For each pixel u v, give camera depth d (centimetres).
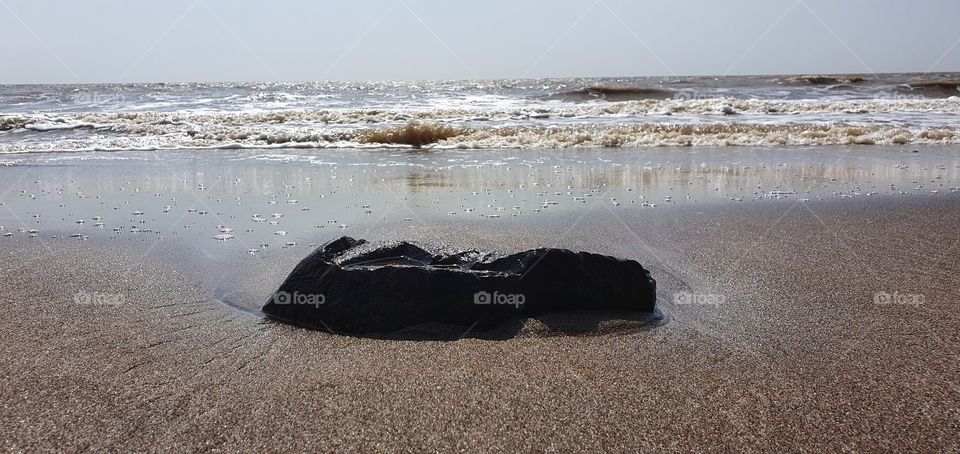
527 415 225
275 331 301
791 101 2011
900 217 557
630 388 245
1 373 256
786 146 1094
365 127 1352
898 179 762
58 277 387
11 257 432
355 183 746
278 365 264
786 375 255
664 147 1104
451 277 305
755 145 1109
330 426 217
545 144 1118
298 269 322
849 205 610
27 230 511
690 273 395
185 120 1481
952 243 466
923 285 369
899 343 286
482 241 473
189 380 251
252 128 1323
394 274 304
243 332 300
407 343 287
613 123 1383
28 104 2202
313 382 249
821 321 313
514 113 1577
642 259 427
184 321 314
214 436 211
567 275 316
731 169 852
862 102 1786
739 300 345
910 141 1119
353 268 310
